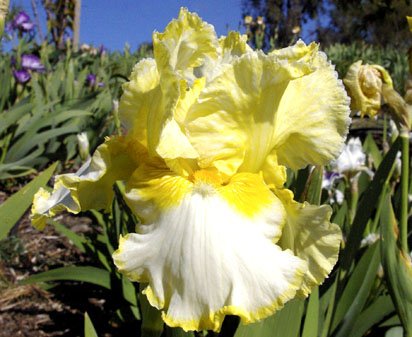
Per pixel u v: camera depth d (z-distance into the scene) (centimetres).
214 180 20
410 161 51
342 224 42
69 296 54
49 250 63
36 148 81
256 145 21
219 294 17
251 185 20
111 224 50
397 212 42
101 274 46
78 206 21
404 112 31
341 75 174
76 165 88
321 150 21
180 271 18
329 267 20
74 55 154
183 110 20
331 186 52
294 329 28
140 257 18
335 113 21
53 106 90
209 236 18
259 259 18
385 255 29
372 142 59
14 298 53
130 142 21
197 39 20
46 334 47
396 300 29
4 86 87
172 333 26
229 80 20
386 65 198
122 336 47
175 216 19
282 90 20
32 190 31
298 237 21
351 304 35
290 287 18
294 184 37
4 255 59
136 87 21
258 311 17
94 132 85
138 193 20
